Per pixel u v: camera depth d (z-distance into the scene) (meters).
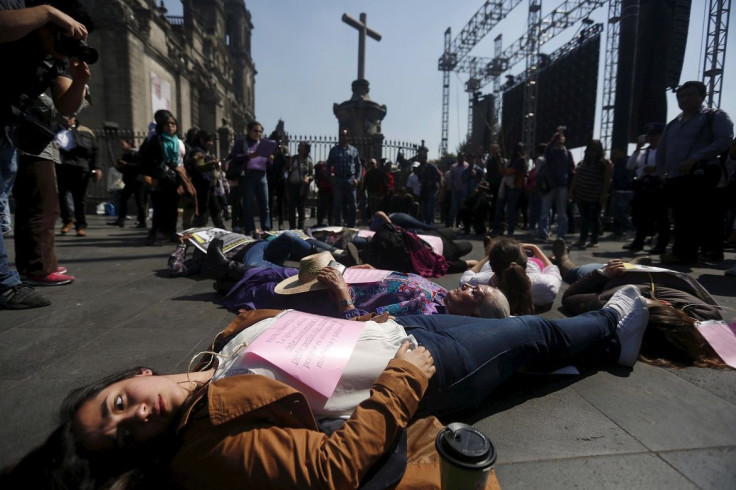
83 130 7.30
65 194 7.54
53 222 3.80
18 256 3.72
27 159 3.47
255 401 1.13
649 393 1.95
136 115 21.09
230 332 1.76
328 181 9.59
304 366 1.37
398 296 2.71
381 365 1.44
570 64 21.36
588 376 2.13
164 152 6.23
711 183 4.72
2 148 2.88
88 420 1.11
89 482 1.08
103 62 20.16
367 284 2.78
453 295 2.24
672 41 12.76
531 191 9.53
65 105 3.11
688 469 1.42
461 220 10.70
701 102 4.74
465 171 10.62
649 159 6.16
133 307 3.18
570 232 9.40
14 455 1.43
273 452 1.07
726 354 2.21
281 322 1.62
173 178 6.36
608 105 15.23
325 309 2.59
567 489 1.33
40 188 3.60
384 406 1.21
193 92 30.22
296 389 1.29
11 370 2.10
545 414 1.78
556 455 1.50
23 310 3.07
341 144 8.12
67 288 3.74
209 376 1.44
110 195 16.69
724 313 3.02
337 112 16.16
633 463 1.45
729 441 1.58
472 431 1.13
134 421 1.13
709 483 1.35
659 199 5.89
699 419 1.73
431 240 4.70
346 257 4.02
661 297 2.61
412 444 1.39
